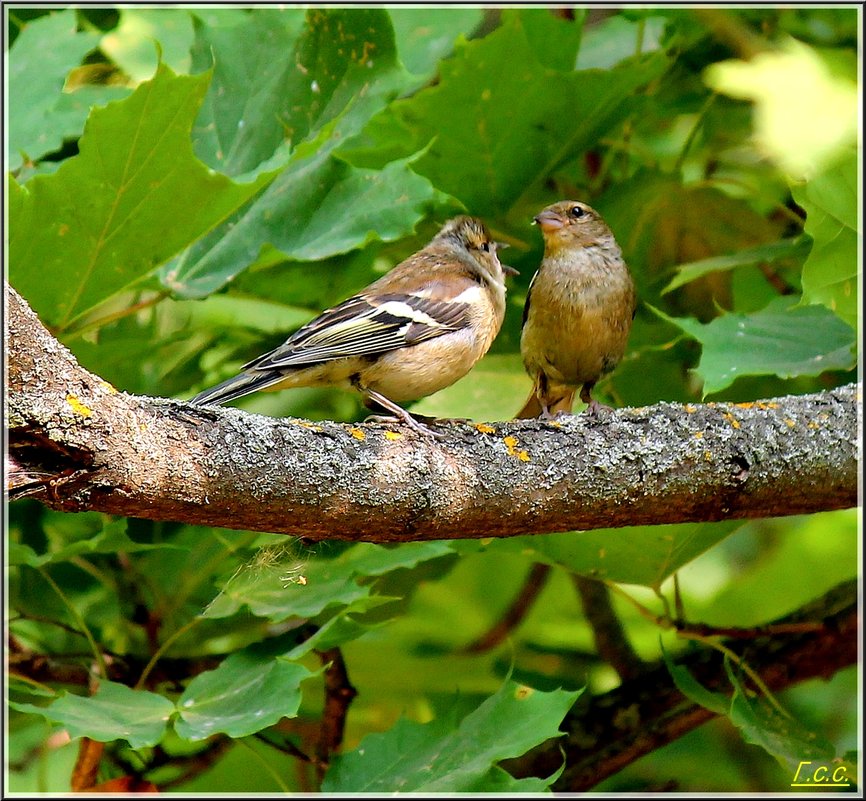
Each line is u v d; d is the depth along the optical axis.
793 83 10.27
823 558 12.20
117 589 9.75
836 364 8.46
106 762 9.62
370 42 9.85
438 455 6.66
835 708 11.05
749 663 9.30
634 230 11.12
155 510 5.93
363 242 8.84
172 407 6.05
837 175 7.71
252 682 7.82
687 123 12.45
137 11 10.88
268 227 9.30
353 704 10.78
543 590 11.93
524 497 6.86
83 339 9.23
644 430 7.21
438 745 7.26
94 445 5.62
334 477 6.26
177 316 11.55
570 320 10.16
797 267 10.61
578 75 9.71
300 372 8.77
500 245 10.25
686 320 9.17
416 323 9.00
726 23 10.52
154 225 8.09
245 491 6.03
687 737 11.12
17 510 9.77
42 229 7.85
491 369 10.70
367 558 8.62
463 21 11.30
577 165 11.59
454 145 10.18
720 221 11.00
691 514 7.30
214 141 9.91
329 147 9.53
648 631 11.97
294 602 8.12
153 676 9.23
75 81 10.30
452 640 11.61
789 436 7.34
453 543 8.66
